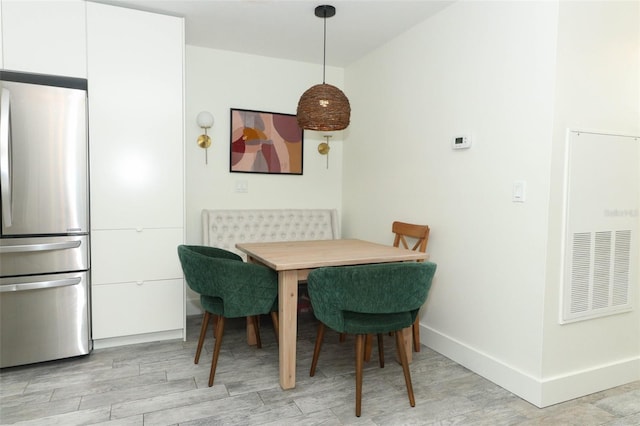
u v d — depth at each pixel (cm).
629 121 223
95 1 262
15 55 240
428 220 289
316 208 412
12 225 234
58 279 248
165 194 282
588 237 213
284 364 216
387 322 196
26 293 239
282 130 392
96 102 261
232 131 370
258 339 277
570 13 199
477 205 245
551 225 202
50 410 195
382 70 346
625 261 227
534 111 207
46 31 247
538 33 205
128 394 211
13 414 191
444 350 270
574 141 204
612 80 215
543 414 196
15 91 230
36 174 239
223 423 185
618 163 220
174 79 282
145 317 281
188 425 183
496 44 230
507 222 224
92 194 262
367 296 185
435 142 281
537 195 206
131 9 268
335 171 418
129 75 269
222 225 354
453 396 213
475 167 246
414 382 229
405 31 313
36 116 237
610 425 187
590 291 215
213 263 210
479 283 243
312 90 252
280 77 388
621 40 218
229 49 362
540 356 204
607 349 225
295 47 355
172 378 230
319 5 271
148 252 279
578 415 196
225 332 309
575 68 203
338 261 216
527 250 212
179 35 283
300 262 210
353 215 398
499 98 229
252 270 216
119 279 272
